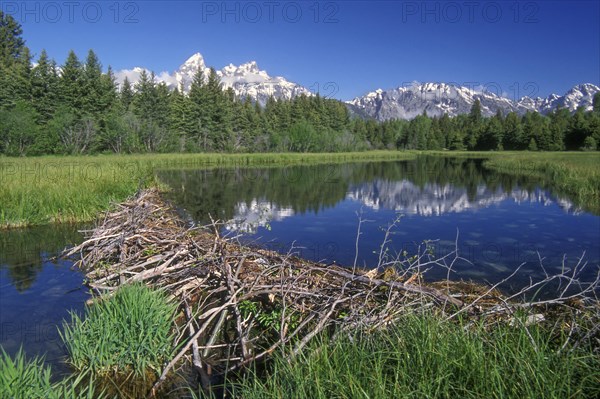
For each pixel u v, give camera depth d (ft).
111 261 26.23
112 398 13.09
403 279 20.13
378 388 9.74
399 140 331.98
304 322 14.30
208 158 153.69
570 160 127.65
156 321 15.01
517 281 24.29
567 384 9.52
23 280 23.71
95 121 164.76
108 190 47.09
